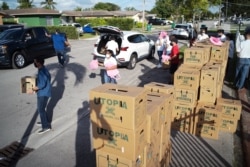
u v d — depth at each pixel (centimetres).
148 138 313
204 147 473
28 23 3631
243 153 448
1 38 1162
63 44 1127
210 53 670
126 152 289
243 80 753
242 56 739
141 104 286
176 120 539
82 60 1332
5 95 768
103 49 1045
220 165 416
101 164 312
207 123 504
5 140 499
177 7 2209
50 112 635
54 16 3866
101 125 296
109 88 305
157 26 5550
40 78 500
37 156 445
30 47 1193
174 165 417
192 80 513
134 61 1145
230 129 528
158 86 438
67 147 474
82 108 662
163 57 991
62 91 802
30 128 552
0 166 415
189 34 2467
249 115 583
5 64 1086
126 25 4088
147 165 325
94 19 4194
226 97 715
